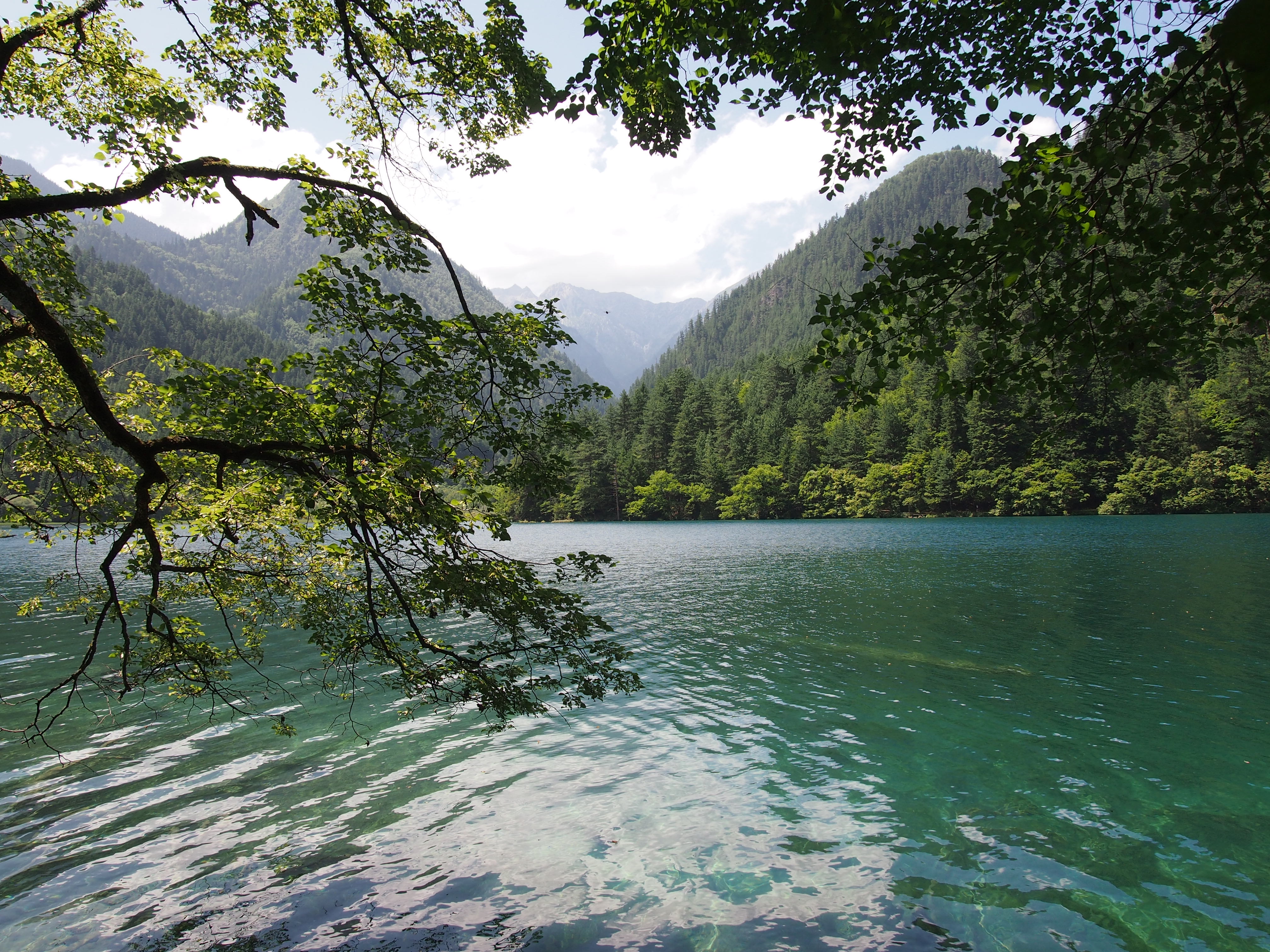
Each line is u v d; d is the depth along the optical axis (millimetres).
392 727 11125
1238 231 3213
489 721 11367
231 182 5234
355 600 6852
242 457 5488
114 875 6734
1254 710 11352
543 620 5812
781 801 8281
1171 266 3580
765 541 54500
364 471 5727
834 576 30078
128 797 8492
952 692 12594
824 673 14055
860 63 4113
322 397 5973
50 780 9023
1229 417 66250
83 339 6551
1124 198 3396
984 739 10273
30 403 6203
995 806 8086
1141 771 9047
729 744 10203
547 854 7109
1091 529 54250
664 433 117750
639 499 108062
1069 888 6430
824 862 6918
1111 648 15594
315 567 6793
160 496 6469
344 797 8500
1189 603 20812
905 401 96625
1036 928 5840
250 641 7527
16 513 6621
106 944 5672
